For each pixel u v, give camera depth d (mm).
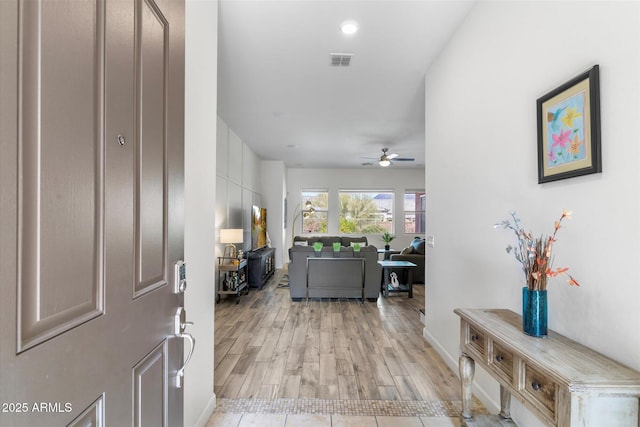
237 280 5152
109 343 746
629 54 1177
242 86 3787
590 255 1347
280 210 8602
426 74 3406
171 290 1102
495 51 2086
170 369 1104
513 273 1884
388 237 8711
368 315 4500
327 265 5199
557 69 1549
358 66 3283
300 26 2602
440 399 2354
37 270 544
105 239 730
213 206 2197
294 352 3213
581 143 1371
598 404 1016
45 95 559
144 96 915
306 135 6020
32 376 530
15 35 501
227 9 2387
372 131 5668
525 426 1742
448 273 2844
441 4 2348
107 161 736
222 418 2113
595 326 1318
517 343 1377
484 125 2217
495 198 2080
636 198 1153
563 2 1513
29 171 528
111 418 751
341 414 2170
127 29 820
